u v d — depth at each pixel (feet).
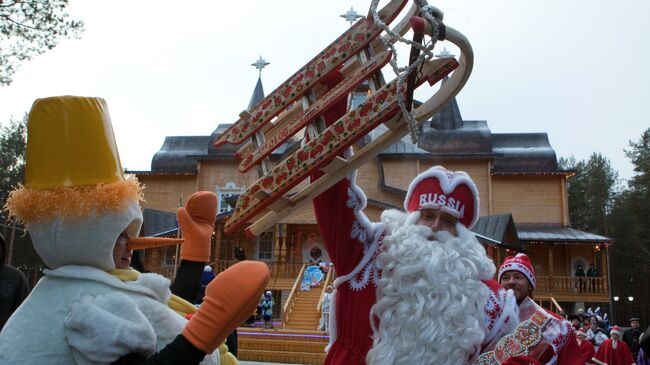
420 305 8.43
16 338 5.72
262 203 7.99
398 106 7.32
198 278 8.35
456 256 8.85
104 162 6.15
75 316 5.56
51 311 5.76
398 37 7.18
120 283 6.07
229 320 5.51
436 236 9.21
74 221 5.87
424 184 9.67
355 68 8.66
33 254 135.54
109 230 6.02
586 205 212.43
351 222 9.57
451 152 111.14
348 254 9.63
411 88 7.22
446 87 7.52
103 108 6.38
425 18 7.18
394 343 8.54
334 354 9.64
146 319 5.89
